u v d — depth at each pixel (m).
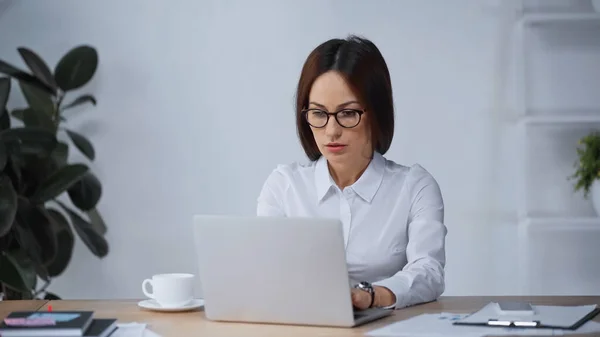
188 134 3.75
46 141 3.23
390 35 3.67
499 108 3.64
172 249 3.78
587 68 3.61
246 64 3.72
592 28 3.59
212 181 3.75
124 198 3.78
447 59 3.65
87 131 3.77
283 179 2.34
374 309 1.80
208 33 3.73
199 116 3.74
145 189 3.77
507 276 3.68
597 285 3.65
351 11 3.68
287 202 2.31
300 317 1.68
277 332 1.62
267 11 3.71
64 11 3.76
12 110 3.72
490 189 3.66
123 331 1.63
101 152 3.77
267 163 3.73
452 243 3.69
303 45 3.70
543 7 3.61
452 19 3.65
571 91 3.62
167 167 3.76
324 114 2.09
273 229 1.66
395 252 2.23
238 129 3.74
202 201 3.76
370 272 2.23
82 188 3.46
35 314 1.64
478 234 3.68
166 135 3.76
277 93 3.72
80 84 3.54
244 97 3.73
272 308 1.70
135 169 3.77
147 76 3.75
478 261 3.69
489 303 1.94
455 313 1.80
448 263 3.69
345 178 2.26
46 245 3.26
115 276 3.79
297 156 3.72
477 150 3.66
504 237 3.67
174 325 1.71
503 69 3.63
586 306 1.81
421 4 3.66
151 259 3.79
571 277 3.66
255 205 3.74
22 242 3.19
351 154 2.13
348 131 2.09
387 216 2.24
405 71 3.67
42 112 3.45
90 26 3.76
